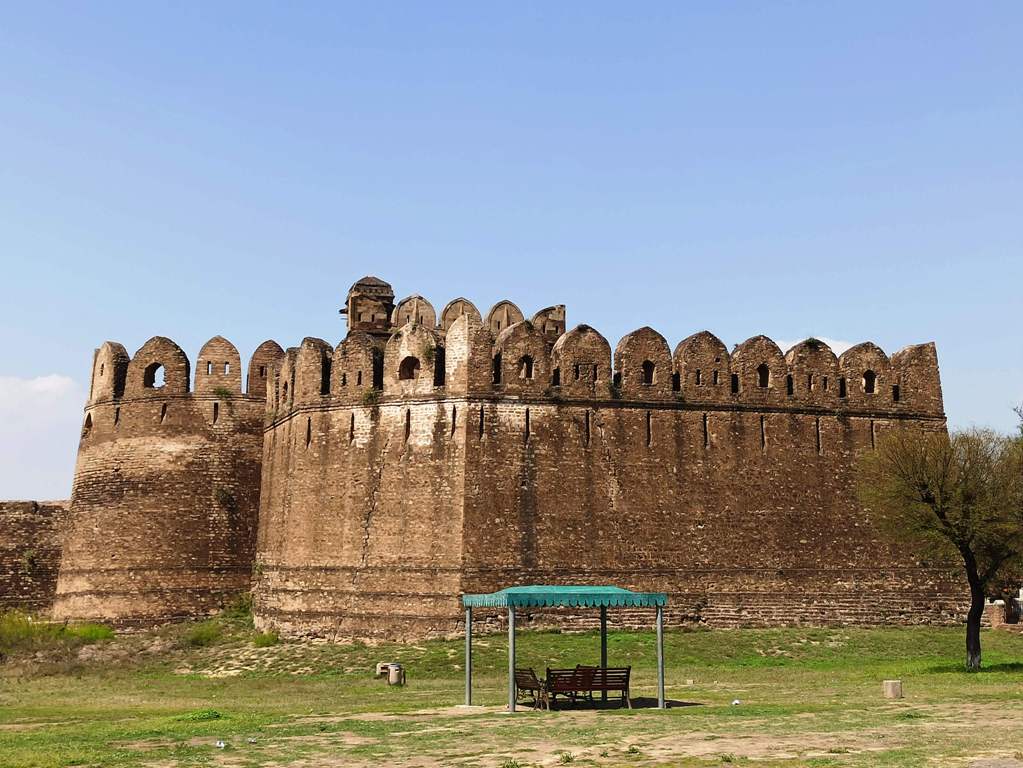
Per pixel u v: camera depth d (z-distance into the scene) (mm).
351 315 61688
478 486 47719
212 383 59031
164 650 51375
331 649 47094
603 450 49250
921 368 53562
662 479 49531
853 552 50688
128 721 28766
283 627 50562
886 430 52344
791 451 51062
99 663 49062
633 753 21047
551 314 60844
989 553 40188
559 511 48281
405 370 50375
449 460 48188
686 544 49156
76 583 58000
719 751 21062
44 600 64375
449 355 49344
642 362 50531
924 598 50969
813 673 39750
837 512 50938
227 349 59594
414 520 48250
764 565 49688
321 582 49781
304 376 52781
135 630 55906
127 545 57156
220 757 21734
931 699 29609
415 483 48594
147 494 57625
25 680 44156
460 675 40844
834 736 22672
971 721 24719
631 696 32781
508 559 47375
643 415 49969
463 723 26578
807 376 52031
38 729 27375
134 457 58219
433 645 45812
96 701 35125
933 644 46562
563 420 49156
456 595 46750
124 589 56562
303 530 51062
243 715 29406
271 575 52781
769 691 33594
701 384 50875
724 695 32656
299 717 28609
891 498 40781
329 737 24344
